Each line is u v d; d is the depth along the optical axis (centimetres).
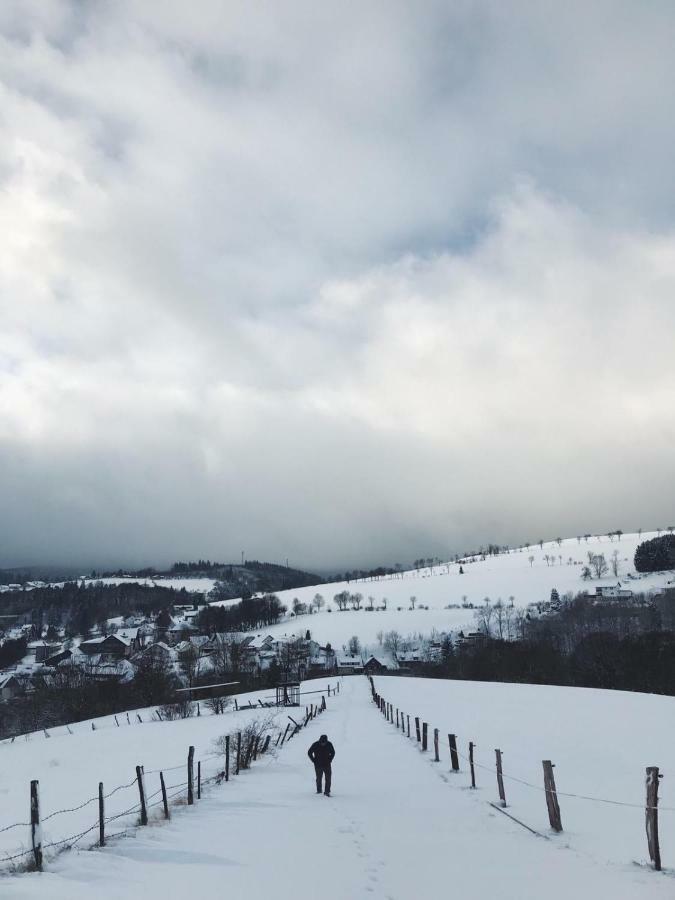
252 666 12275
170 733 5050
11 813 2350
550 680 9512
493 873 1027
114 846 1209
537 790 1884
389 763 2566
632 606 16875
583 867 1062
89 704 8894
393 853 1165
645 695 4931
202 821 1484
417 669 14262
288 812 1599
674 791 1830
